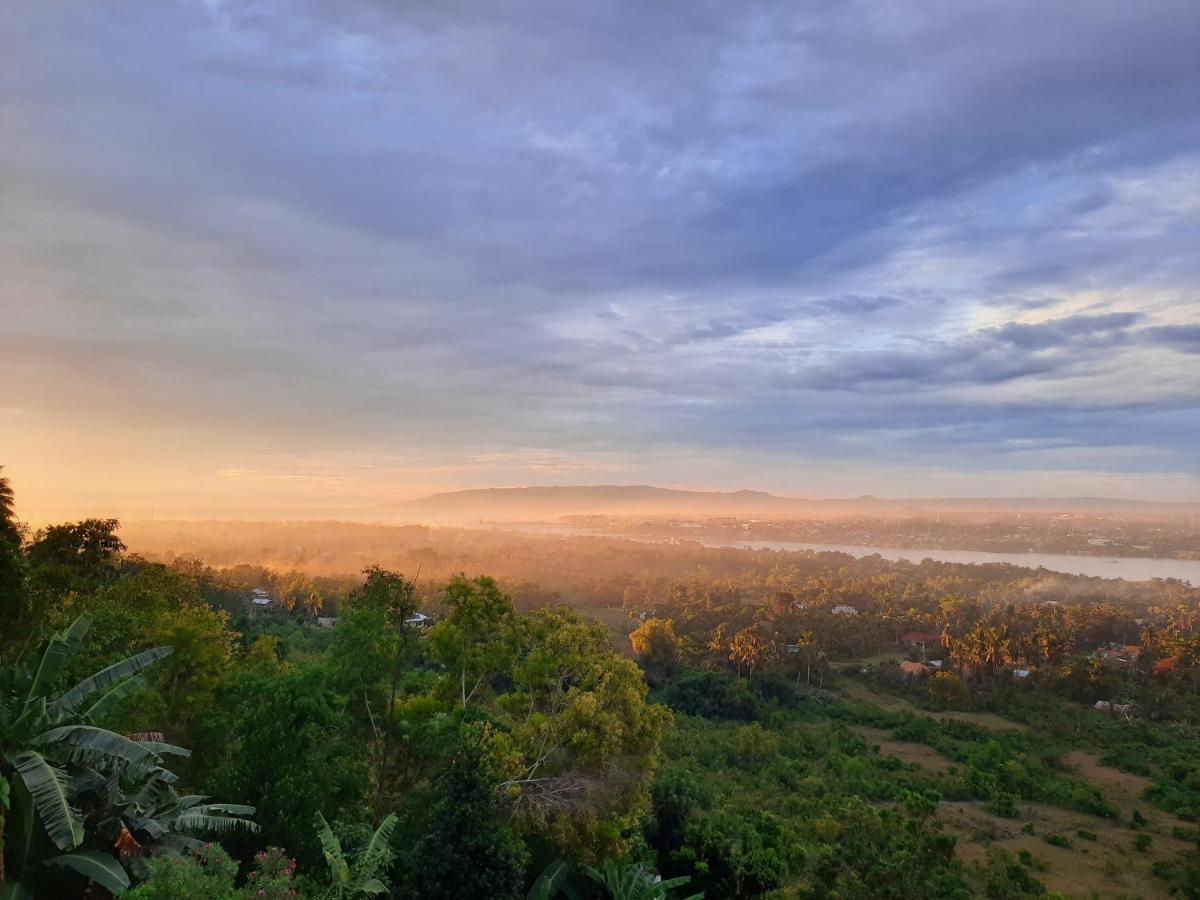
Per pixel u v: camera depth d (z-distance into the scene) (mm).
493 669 19172
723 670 65750
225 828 14125
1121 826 37594
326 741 16719
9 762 12469
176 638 19500
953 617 94125
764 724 55375
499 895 12805
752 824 27391
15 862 12648
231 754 17531
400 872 14695
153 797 14219
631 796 16438
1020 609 106312
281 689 16031
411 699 18703
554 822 15406
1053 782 42688
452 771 14008
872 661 79938
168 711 18875
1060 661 71125
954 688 63438
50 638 14523
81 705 15680
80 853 12492
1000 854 31719
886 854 22312
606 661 17656
